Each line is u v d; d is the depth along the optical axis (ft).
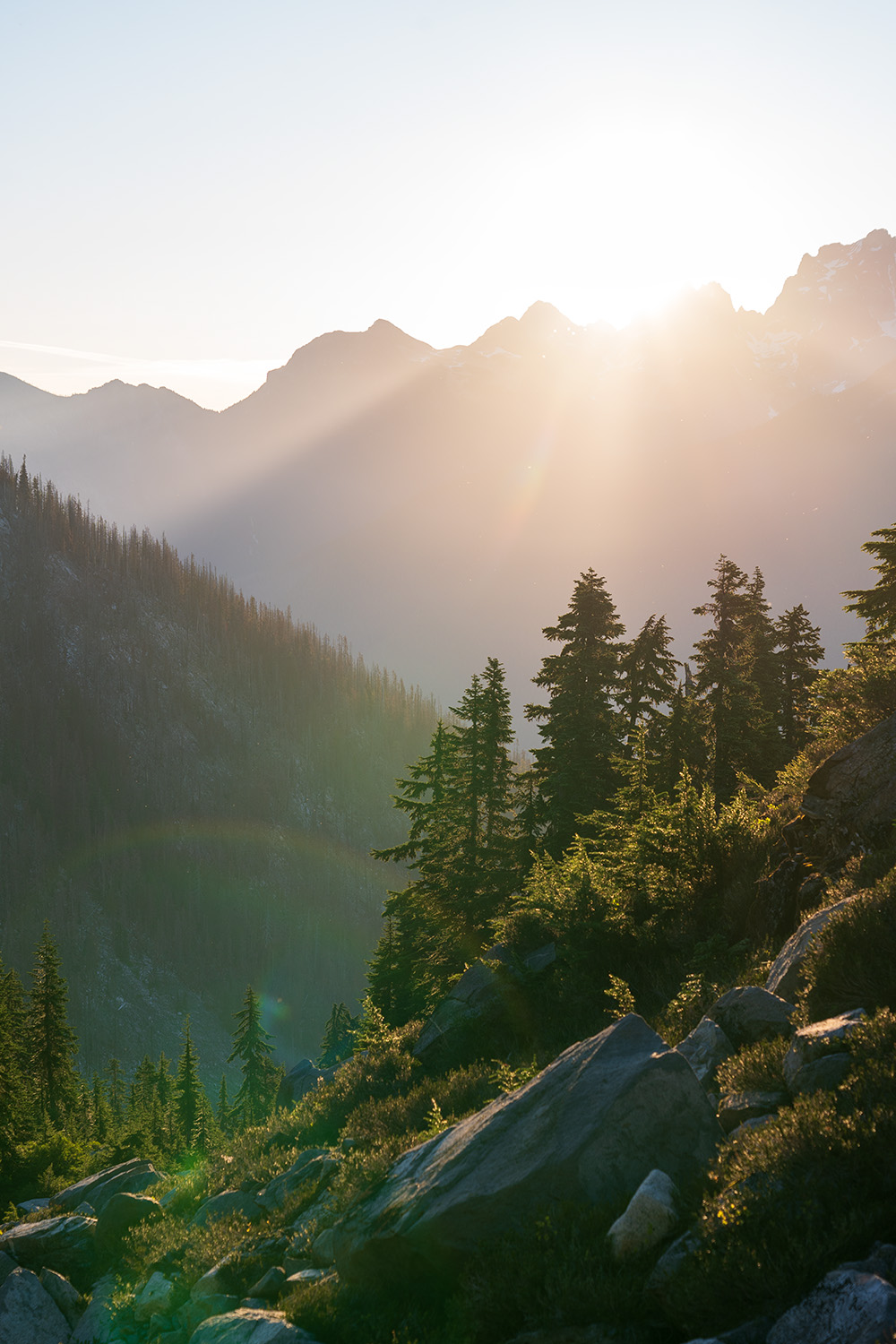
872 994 24.70
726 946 43.34
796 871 42.09
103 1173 57.57
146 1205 43.16
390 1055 54.13
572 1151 20.72
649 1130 20.81
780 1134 18.44
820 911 31.30
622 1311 16.88
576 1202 20.36
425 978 86.28
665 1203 18.38
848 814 41.45
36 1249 41.91
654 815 54.03
